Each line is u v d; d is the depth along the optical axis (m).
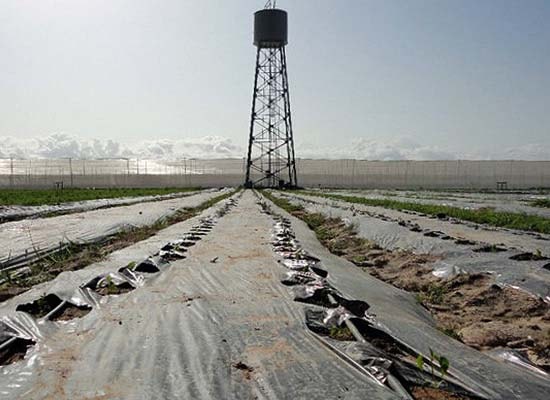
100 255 10.46
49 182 56.25
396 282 9.20
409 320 6.34
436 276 9.07
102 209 23.73
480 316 6.86
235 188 57.72
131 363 4.34
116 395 3.73
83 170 64.06
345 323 5.61
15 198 29.77
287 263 9.45
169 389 3.83
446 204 26.81
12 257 10.25
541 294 7.05
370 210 22.17
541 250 10.80
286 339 5.04
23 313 5.71
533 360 5.17
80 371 4.17
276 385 3.93
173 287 7.41
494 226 15.75
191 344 4.81
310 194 41.59
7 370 4.21
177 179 61.06
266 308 6.20
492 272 8.38
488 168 68.69
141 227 16.25
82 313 6.19
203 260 9.76
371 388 3.90
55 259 10.39
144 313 5.94
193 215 21.58
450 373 4.46
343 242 14.01
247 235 13.73
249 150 56.19
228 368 4.25
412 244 11.72
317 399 3.69
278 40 50.75
